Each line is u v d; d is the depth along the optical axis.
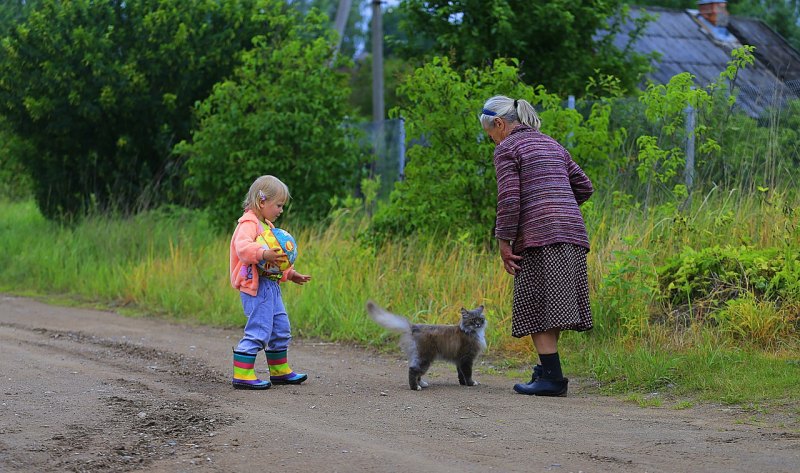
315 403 8.62
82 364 10.74
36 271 20.22
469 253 13.45
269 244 9.42
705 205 12.95
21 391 9.01
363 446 6.96
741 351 9.68
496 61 14.15
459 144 14.01
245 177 18.67
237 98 19.17
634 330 10.55
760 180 13.05
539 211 8.66
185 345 12.38
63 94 22.41
